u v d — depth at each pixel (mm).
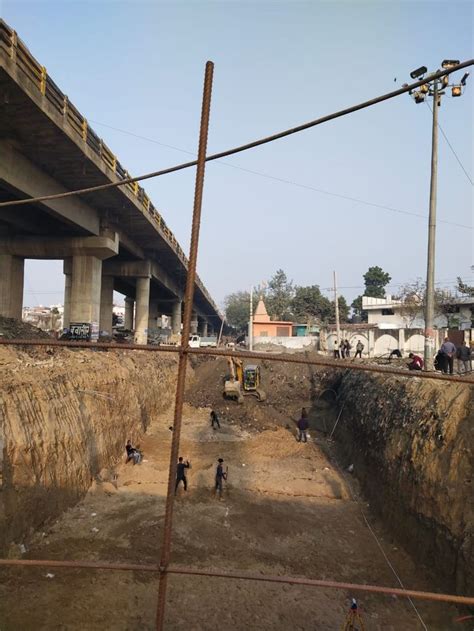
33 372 14852
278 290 93875
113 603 9961
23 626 8945
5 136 18516
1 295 28672
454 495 10641
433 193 17203
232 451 21875
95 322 28953
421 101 17500
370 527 14227
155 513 14453
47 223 27453
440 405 13062
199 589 10703
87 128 20797
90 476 15875
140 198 29125
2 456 11133
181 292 63844
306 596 10625
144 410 24984
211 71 4613
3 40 14602
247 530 13750
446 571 10156
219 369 37750
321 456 21797
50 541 12141
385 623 9680
